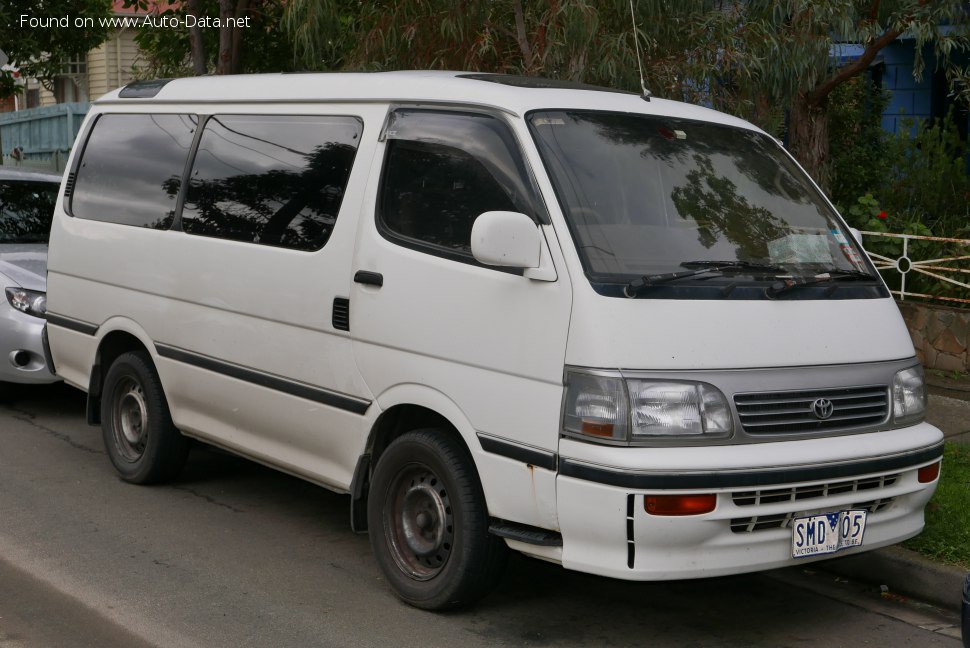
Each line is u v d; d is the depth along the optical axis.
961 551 5.49
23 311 8.58
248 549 5.96
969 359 9.43
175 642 4.71
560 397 4.41
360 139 5.48
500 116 4.93
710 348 4.44
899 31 10.02
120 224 6.93
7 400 9.45
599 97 5.31
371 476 5.31
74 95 25.73
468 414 4.74
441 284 4.88
